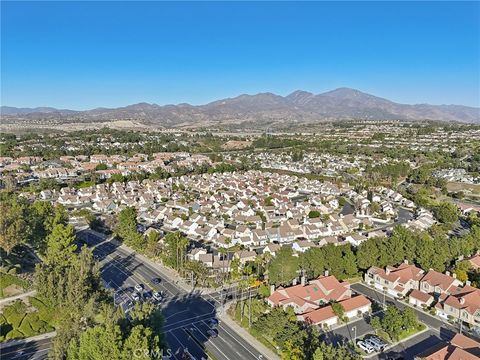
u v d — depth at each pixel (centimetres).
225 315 8956
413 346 7800
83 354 5928
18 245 11619
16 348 7612
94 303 7650
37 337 7994
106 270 11475
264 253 12112
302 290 9306
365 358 7369
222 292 10138
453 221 16762
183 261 11450
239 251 12631
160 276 11131
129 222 13875
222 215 17425
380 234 15138
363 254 11031
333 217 16425
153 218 17025
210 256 11994
